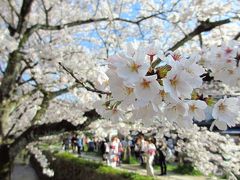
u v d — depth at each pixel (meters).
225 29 7.00
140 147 12.60
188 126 1.56
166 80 1.35
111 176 10.59
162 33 7.83
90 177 12.34
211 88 3.13
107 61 1.39
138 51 1.36
